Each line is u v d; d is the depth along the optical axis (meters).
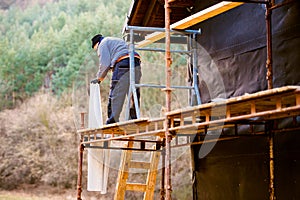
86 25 19.16
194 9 7.52
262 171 5.82
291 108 3.57
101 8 19.88
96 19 19.25
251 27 6.08
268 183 5.71
